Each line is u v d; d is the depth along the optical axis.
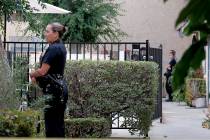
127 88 20.52
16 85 14.01
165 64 52.84
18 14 20.56
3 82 13.50
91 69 20.58
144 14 54.47
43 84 14.80
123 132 22.14
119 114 20.75
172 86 3.79
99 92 20.59
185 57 3.68
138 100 20.56
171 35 52.94
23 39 39.22
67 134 18.95
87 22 43.69
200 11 3.58
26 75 14.68
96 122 19.08
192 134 23.17
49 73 14.84
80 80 20.61
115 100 20.58
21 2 19.47
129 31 54.03
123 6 53.88
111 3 44.75
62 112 14.95
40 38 34.34
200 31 3.74
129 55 28.28
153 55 24.70
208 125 25.67
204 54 3.68
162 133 23.41
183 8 3.62
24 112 12.85
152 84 20.53
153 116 23.20
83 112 20.72
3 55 14.41
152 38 53.91
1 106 13.33
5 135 12.00
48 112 14.70
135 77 20.53
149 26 54.09
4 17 22.55
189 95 39.50
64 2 43.34
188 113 34.22
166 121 28.53
